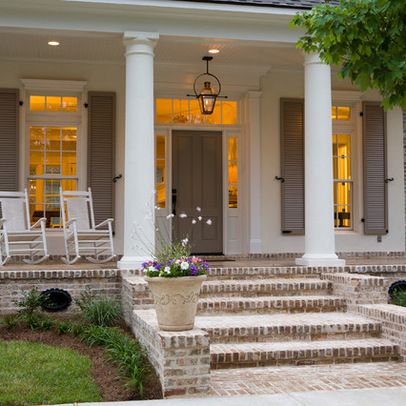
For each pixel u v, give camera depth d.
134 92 8.35
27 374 5.34
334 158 12.02
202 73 11.16
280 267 8.33
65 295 7.77
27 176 10.73
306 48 5.58
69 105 10.95
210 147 11.55
